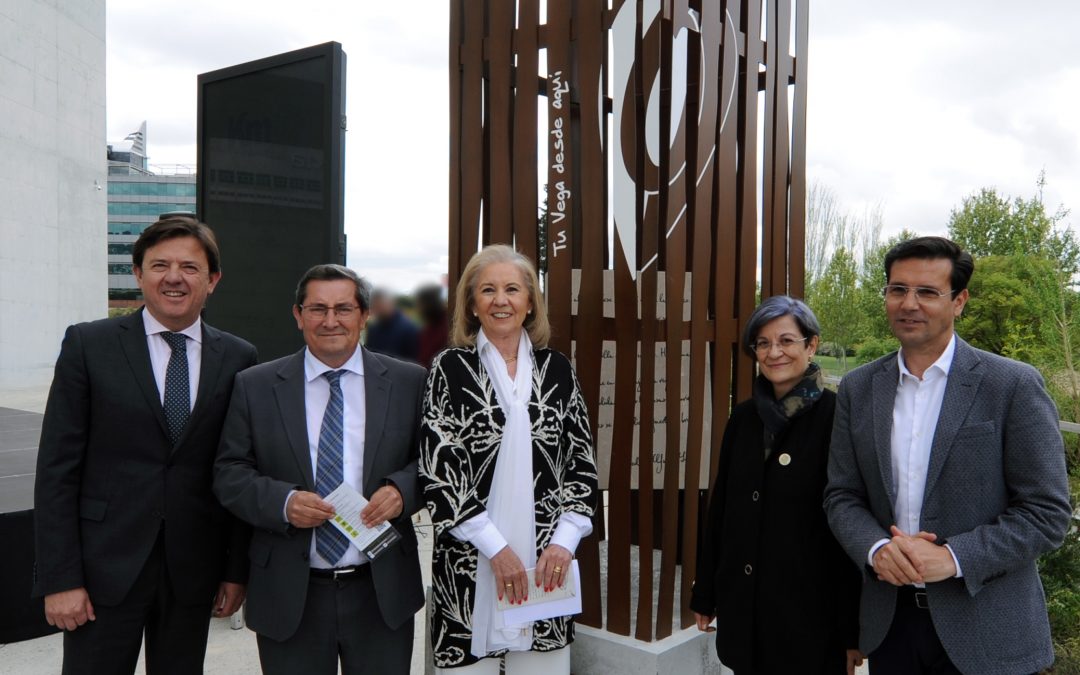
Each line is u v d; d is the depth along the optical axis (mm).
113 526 1963
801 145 3561
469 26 3062
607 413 3246
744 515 1988
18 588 3350
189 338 2080
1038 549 1565
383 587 1951
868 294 20422
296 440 1956
